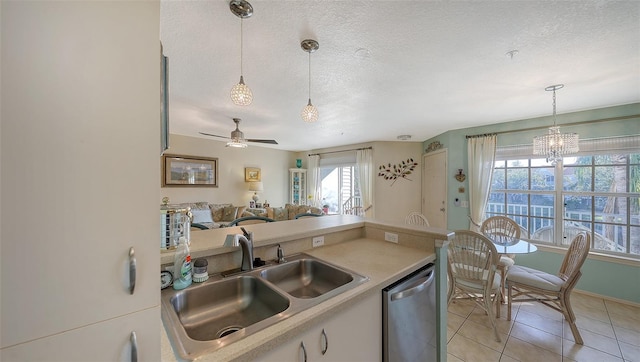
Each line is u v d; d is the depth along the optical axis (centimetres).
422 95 250
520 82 217
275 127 403
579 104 274
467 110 301
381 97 257
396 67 190
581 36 148
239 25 140
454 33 147
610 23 136
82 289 51
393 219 511
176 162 503
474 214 379
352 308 100
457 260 218
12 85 45
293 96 254
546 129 322
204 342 70
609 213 282
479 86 226
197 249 117
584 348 192
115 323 55
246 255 127
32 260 47
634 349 191
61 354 50
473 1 121
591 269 285
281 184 677
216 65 188
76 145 50
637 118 263
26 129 46
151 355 59
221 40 155
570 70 193
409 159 513
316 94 248
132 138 56
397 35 149
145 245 58
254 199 588
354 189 584
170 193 496
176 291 101
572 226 305
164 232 110
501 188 365
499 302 237
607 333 211
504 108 293
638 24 136
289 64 186
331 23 139
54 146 48
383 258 147
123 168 55
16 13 45
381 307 115
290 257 149
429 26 141
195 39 154
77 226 51
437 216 452
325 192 642
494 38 151
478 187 376
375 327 112
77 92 50
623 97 251
